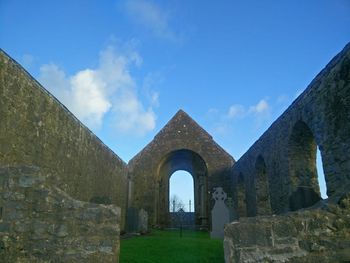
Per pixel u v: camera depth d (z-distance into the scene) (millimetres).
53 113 8211
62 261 4871
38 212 5055
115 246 5012
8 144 6203
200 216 21938
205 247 8867
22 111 6723
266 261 4227
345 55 6234
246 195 15727
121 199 16000
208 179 20047
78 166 10008
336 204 4566
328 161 6949
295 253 4262
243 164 16312
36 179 5188
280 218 4457
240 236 4352
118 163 15648
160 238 11609
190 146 20703
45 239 4949
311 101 7840
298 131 9328
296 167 9672
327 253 4270
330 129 6891
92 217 5102
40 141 7465
